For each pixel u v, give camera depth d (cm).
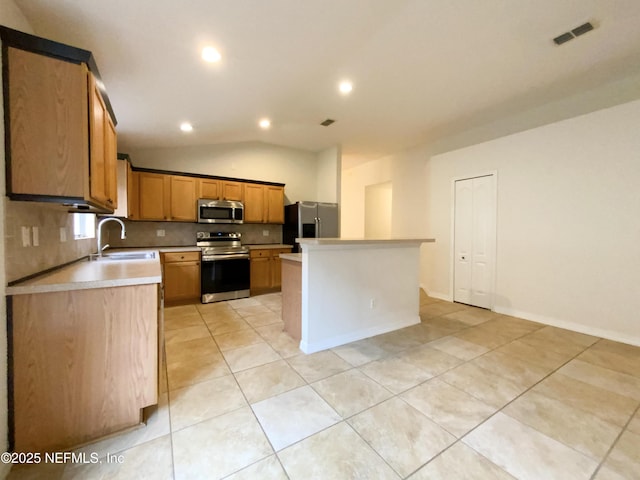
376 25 215
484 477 132
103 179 191
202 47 218
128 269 204
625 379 221
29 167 143
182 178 455
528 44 246
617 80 313
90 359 155
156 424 167
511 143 384
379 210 752
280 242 590
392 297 331
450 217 466
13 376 141
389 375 225
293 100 341
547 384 213
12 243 144
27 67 141
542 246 356
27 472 135
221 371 230
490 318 376
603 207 307
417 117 409
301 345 273
